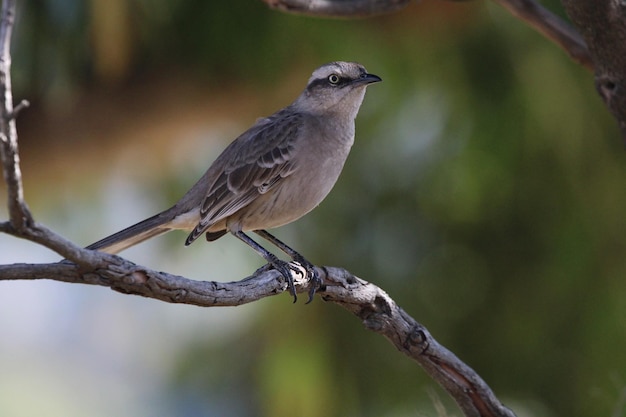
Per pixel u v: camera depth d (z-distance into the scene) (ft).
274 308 38.93
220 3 37.14
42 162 39.93
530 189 37.68
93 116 38.81
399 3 27.61
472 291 38.55
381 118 39.70
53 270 17.06
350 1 27.40
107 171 41.19
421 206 39.01
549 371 37.52
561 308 37.29
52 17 35.76
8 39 14.78
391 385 38.04
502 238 38.47
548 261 37.68
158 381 48.26
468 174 37.91
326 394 38.27
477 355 38.42
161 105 39.29
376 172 39.52
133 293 18.29
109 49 36.42
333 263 38.83
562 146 36.88
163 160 41.27
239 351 41.50
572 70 36.73
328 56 38.65
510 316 38.04
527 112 37.09
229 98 39.78
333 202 39.11
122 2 36.06
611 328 36.42
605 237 36.88
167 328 43.88
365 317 23.90
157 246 40.73
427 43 38.78
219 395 42.65
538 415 37.27
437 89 39.32
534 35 37.06
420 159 39.09
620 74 21.52
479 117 37.88
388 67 39.34
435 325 38.42
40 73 36.63
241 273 40.04
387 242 38.99
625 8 20.88
